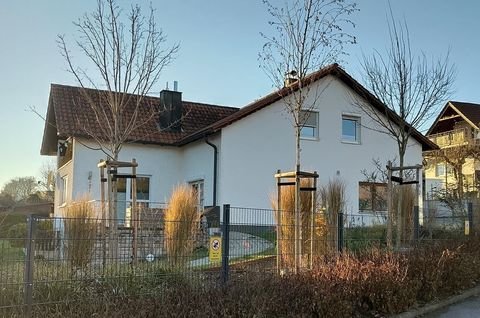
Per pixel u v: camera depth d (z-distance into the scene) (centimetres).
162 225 753
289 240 885
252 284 672
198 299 623
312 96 2069
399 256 859
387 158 2217
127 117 1773
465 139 3738
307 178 980
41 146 2841
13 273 587
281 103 2025
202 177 2055
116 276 668
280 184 940
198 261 738
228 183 1920
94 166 2031
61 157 2439
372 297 726
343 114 2159
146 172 2177
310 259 855
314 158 2075
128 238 731
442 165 3944
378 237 1071
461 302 847
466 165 3638
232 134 1947
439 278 844
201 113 2459
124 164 941
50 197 3616
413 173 2016
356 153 2166
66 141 2228
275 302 632
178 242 751
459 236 1164
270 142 2003
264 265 802
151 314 570
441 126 4334
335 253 864
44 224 635
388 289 740
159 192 2191
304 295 667
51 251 637
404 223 1186
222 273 715
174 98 2316
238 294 641
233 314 597
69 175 2120
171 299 625
